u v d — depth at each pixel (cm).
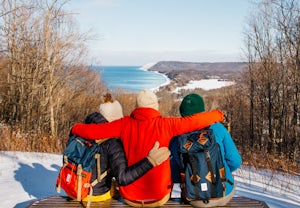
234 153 351
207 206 341
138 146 346
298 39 2327
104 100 401
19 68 2247
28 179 687
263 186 837
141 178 344
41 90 2330
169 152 337
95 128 363
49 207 361
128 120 359
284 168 1198
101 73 3222
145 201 347
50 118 2328
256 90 2952
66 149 368
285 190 790
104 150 361
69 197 386
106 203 366
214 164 335
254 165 1218
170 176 356
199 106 363
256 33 2839
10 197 550
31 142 1272
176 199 377
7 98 2267
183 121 347
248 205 358
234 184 363
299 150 2188
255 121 2970
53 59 2320
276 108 2638
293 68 2384
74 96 2916
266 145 2325
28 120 2173
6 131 1262
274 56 2711
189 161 336
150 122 349
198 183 333
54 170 809
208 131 348
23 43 2119
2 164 820
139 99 356
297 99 2312
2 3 1833
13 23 1942
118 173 339
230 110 3238
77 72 2638
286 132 2372
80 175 355
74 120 3075
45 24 2245
